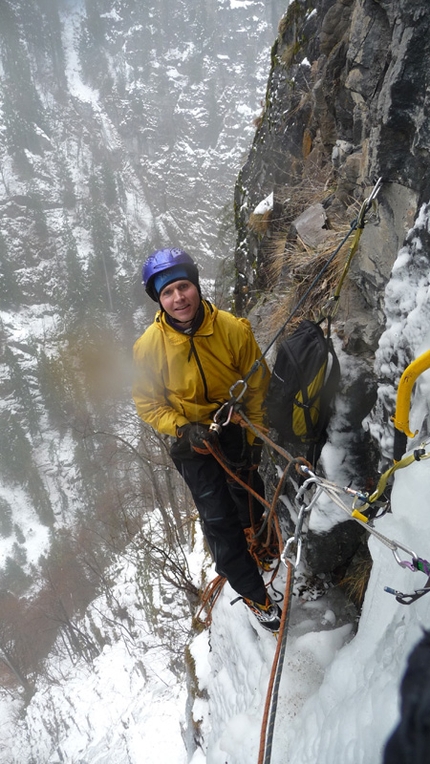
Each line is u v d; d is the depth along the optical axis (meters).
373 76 2.55
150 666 12.93
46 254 121.25
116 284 107.38
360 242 2.86
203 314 2.51
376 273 2.74
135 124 150.50
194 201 144.62
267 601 2.80
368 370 2.75
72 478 72.06
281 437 3.00
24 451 78.12
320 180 4.12
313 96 3.97
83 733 13.02
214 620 3.84
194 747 4.63
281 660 1.74
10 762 17.41
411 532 1.75
